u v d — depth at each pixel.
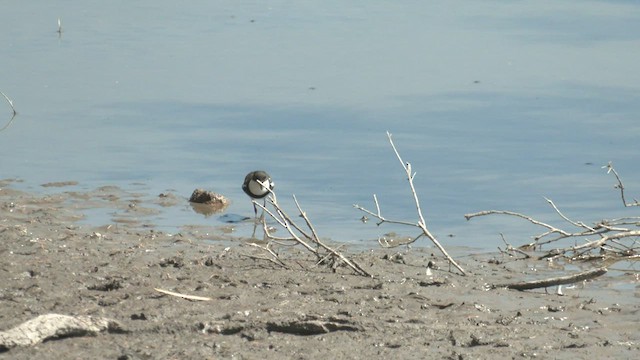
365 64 24.34
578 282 11.16
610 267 12.03
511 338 8.76
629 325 9.30
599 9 30.89
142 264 11.05
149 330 8.58
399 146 18.25
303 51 25.77
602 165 17.23
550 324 9.29
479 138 18.72
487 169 17.02
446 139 18.67
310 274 10.91
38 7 32.19
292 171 16.94
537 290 10.75
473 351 8.38
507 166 17.16
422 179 16.53
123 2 33.25
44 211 14.00
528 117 20.00
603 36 27.20
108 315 9.02
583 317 9.56
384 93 21.77
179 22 29.80
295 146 18.30
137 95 21.72
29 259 11.01
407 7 31.61
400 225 14.25
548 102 21.03
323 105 20.88
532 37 27.14
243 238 13.23
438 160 17.48
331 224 14.22
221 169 17.02
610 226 13.23
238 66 24.25
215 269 10.99
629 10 30.77
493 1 32.34
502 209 15.14
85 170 16.64
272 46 26.44
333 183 16.33
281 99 21.34
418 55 25.25
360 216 14.68
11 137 18.56
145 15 30.97
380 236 13.62
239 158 17.62
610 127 19.30
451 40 26.94
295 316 9.06
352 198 15.62
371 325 8.95
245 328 8.75
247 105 20.91
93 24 29.48
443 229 14.11
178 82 22.80
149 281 10.27
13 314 8.98
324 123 19.70
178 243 12.54
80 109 20.56
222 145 18.34
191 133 19.08
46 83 22.59
